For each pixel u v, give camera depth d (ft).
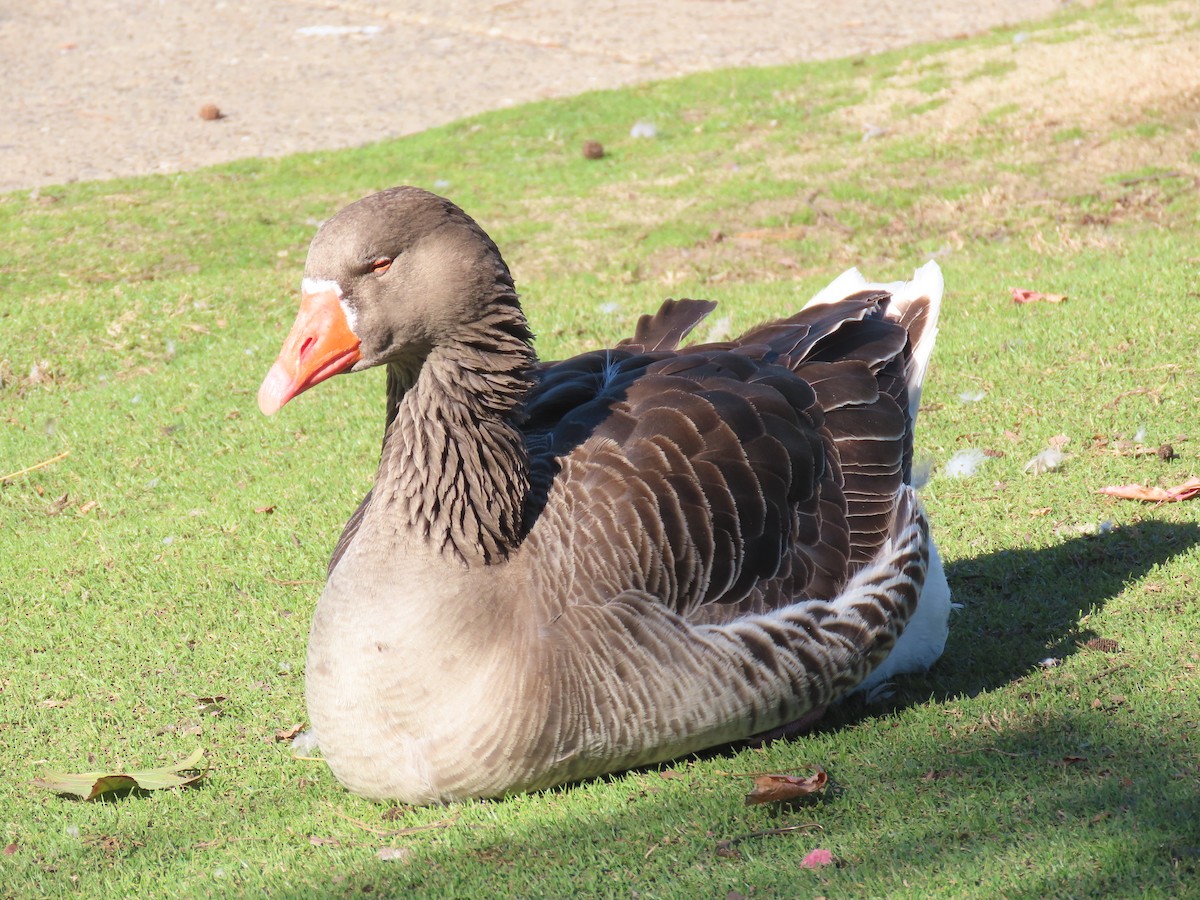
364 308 18.28
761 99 62.39
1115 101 52.80
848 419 20.85
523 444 18.71
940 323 35.53
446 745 17.75
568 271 44.62
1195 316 33.30
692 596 18.19
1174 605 22.34
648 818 17.71
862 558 19.84
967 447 29.17
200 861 18.28
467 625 17.62
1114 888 15.02
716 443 18.99
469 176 55.98
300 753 21.08
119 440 34.78
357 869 17.39
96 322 41.63
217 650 24.59
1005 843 16.14
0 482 33.04
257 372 38.06
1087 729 18.79
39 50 80.12
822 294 24.31
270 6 89.04
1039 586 23.75
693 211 48.88
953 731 19.26
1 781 20.99
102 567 28.45
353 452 32.91
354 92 69.97
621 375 21.25
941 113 55.88
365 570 18.24
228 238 49.16
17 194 54.70
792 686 18.85
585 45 76.07
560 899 16.11
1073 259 39.32
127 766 21.11
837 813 17.40
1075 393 30.71
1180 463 27.30
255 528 29.53
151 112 67.46
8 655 25.07
